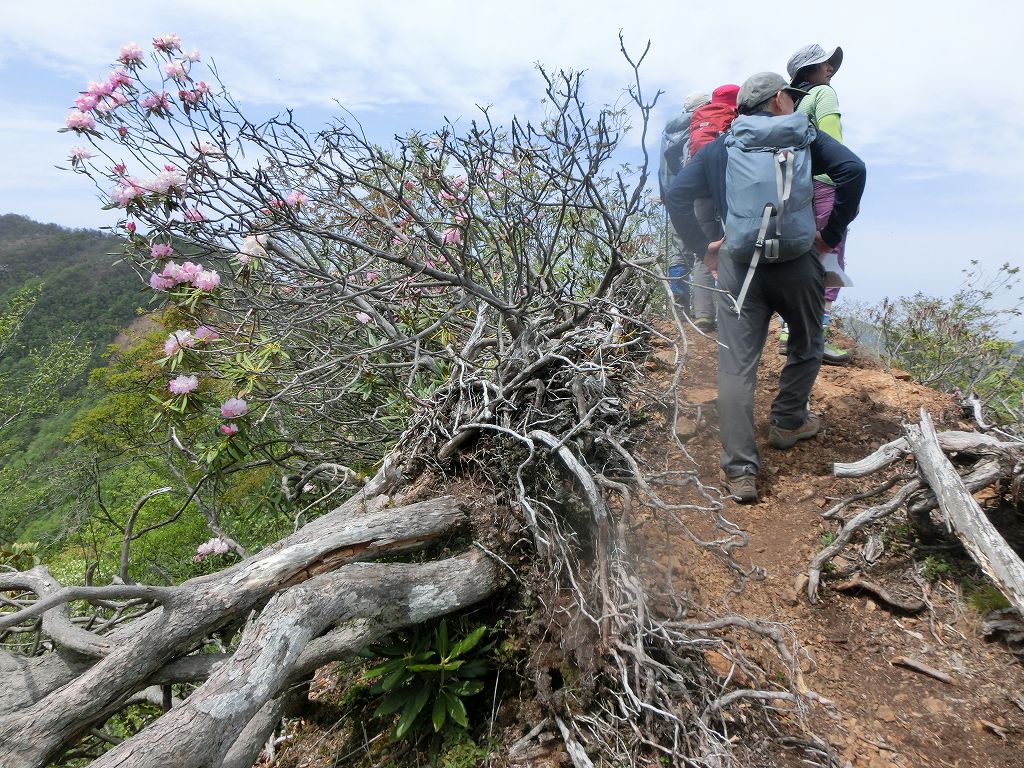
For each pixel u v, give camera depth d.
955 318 5.95
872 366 3.96
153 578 6.77
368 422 3.72
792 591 2.42
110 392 8.07
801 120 2.40
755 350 2.70
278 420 4.01
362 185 2.67
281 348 3.15
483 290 2.51
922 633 2.24
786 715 1.98
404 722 1.96
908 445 2.49
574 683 1.92
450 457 2.44
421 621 2.06
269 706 2.05
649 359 3.26
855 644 2.23
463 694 2.02
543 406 2.39
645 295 3.08
